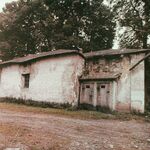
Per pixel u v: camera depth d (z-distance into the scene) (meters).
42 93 21.70
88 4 38.78
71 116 15.53
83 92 21.42
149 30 29.61
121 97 19.88
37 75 22.25
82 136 9.31
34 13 40.59
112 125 13.20
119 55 21.22
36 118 13.02
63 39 37.16
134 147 8.41
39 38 39.22
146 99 22.81
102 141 8.75
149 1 30.69
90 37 40.44
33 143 7.47
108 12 38.81
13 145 7.08
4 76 25.12
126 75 20.55
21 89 23.03
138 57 21.28
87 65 22.89
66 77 21.06
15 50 41.72
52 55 21.78
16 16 39.78
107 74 20.95
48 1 38.97
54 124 11.50
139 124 14.80
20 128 9.47
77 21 38.81
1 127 9.27
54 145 7.49
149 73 23.20
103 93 19.98
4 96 24.59
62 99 20.73
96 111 19.59
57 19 40.38
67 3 38.53
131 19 31.89
